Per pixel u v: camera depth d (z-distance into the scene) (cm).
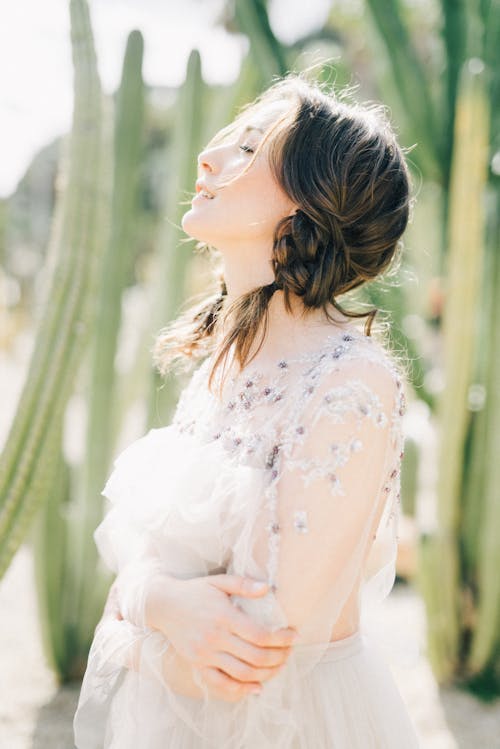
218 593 104
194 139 251
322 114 115
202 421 122
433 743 244
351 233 117
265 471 104
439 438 272
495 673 279
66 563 268
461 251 253
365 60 859
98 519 265
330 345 110
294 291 114
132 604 113
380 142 117
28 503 191
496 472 262
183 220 119
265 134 115
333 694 112
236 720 106
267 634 100
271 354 117
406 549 374
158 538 117
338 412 101
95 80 192
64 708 257
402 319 261
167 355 151
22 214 1076
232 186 115
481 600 272
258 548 102
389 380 107
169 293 256
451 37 302
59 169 199
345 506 101
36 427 190
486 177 267
